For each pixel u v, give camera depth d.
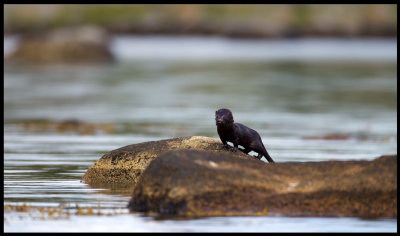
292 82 93.31
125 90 81.69
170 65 125.00
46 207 22.38
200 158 21.61
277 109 62.12
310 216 20.64
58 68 114.44
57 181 27.36
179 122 52.44
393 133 46.22
